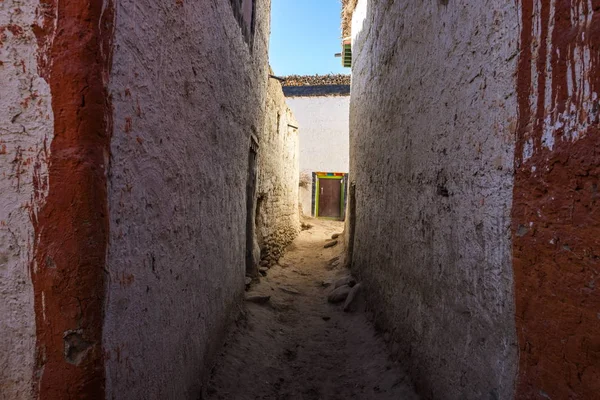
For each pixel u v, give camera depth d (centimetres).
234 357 307
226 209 328
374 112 454
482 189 177
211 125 273
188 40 217
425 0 270
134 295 151
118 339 138
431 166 249
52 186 121
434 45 249
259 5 498
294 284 584
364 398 277
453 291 209
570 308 117
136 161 153
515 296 146
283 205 798
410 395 256
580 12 116
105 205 128
